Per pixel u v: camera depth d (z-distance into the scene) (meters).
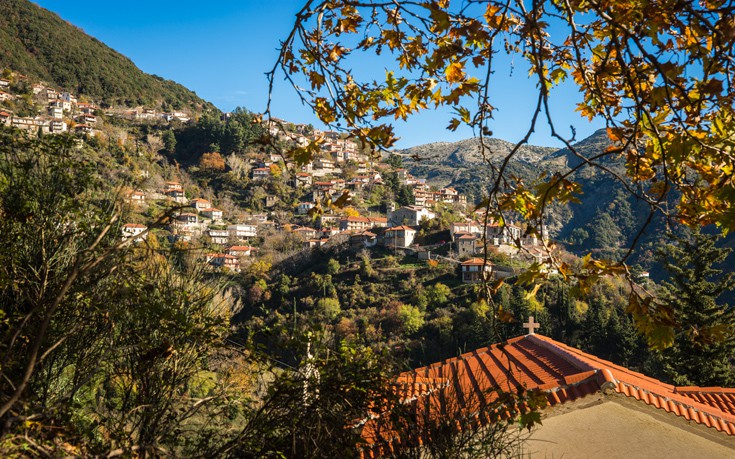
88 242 5.16
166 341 4.60
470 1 2.46
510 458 4.91
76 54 191.50
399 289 74.50
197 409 4.38
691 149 2.53
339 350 4.42
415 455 4.50
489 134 2.87
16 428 2.63
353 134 3.25
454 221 101.69
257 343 4.35
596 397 6.59
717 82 2.33
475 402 5.15
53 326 4.34
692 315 22.23
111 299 4.41
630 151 3.08
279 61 3.08
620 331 43.44
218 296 5.73
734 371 22.56
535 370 8.45
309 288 74.25
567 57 3.40
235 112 187.62
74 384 4.74
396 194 121.25
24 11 194.62
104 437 4.30
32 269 4.84
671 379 24.44
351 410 4.34
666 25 2.43
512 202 2.85
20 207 4.96
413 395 5.30
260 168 135.88
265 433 4.02
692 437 6.44
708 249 22.94
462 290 67.62
